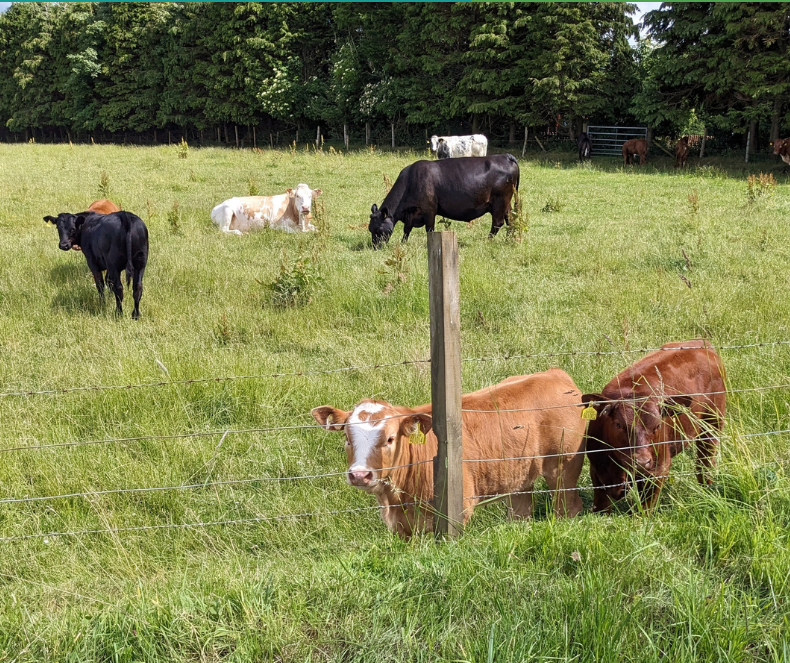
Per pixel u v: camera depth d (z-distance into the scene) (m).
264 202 14.66
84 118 51.84
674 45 27.44
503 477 4.28
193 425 5.68
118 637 3.06
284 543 4.32
